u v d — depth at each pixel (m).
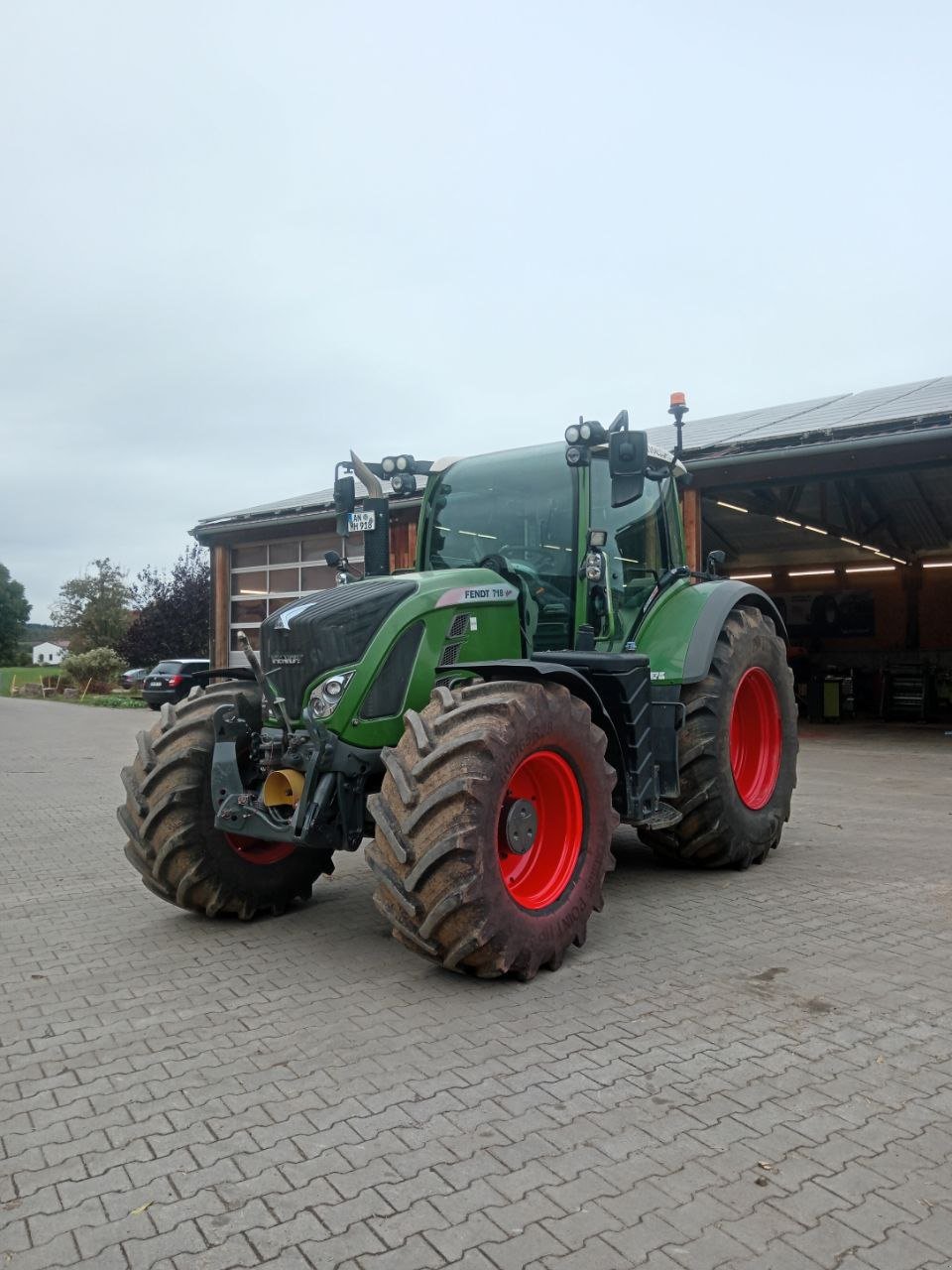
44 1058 3.43
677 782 5.39
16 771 12.14
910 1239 2.33
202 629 32.97
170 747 4.86
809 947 4.50
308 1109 3.00
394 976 4.22
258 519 18.25
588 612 5.29
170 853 4.79
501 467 5.62
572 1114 2.94
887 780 10.08
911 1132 2.82
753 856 6.06
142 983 4.19
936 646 20.86
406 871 3.88
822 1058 3.31
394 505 14.29
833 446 11.66
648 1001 3.85
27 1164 2.73
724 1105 2.98
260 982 4.17
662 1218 2.41
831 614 22.14
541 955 4.08
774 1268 2.23
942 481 16.73
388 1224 2.41
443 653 4.71
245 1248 2.33
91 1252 2.33
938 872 5.95
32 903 5.61
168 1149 2.79
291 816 4.51
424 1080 3.19
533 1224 2.40
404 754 4.00
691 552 13.59
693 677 5.45
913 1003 3.79
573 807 4.43
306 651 4.36
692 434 15.08
